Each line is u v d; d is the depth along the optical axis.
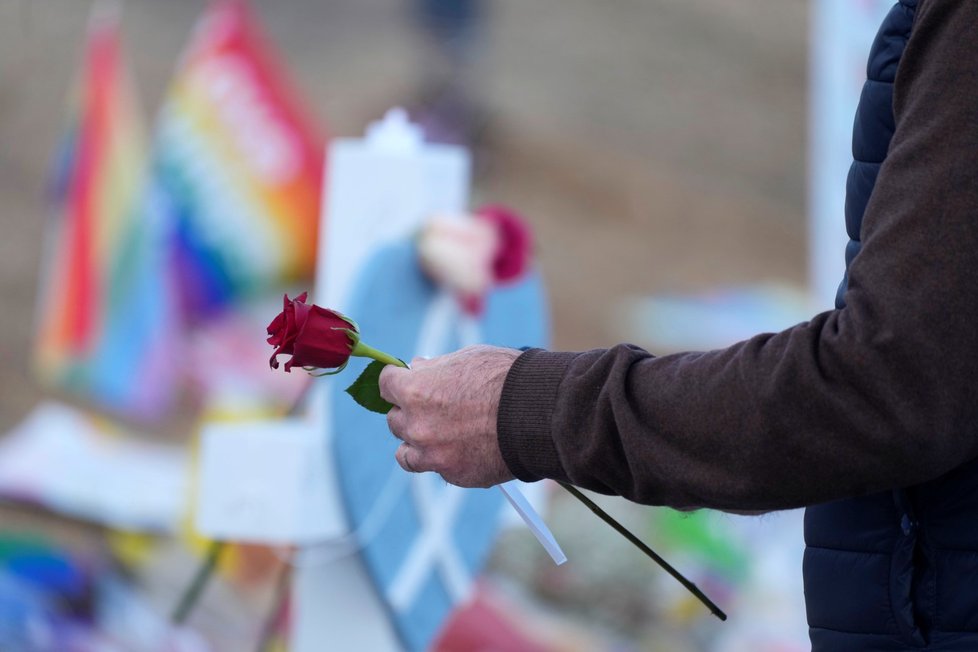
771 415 2.59
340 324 3.11
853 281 2.60
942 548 2.92
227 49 11.25
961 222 2.48
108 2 16.62
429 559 6.36
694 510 2.93
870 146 3.14
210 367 12.06
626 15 19.83
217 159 11.61
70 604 10.68
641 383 2.81
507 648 10.36
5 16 16.39
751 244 16.72
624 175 17.22
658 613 11.06
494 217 6.43
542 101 17.83
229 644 10.30
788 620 11.09
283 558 6.88
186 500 11.48
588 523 11.56
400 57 17.56
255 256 11.80
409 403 3.12
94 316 12.34
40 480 11.58
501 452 2.98
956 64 2.59
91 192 12.26
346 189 6.43
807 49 19.89
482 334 6.57
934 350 2.45
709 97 18.94
